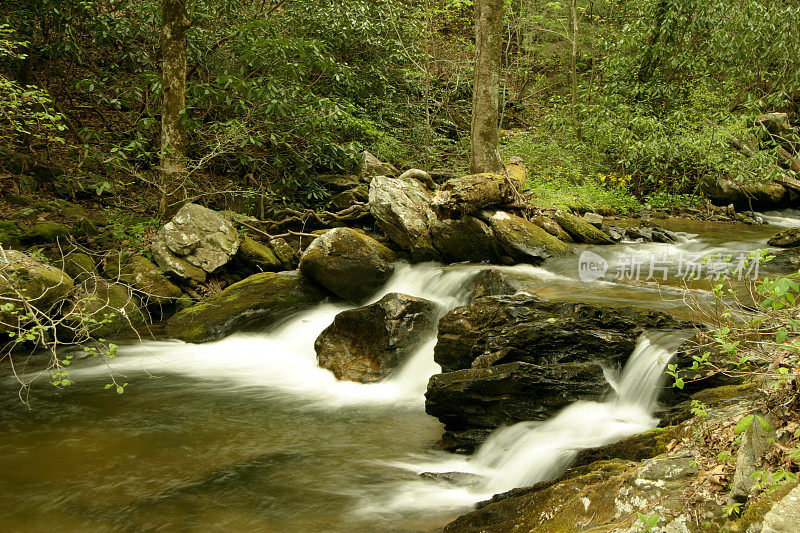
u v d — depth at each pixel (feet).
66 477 15.33
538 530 10.34
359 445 17.46
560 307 18.66
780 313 9.65
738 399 12.37
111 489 14.75
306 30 42.22
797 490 7.34
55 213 33.30
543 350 17.54
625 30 49.19
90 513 13.67
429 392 17.56
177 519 13.43
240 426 18.75
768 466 8.33
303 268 30.40
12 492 14.53
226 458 16.52
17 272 24.75
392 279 30.81
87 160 35.47
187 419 19.22
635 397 16.28
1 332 24.47
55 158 38.42
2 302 24.35
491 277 25.54
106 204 37.22
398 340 23.08
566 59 62.49
